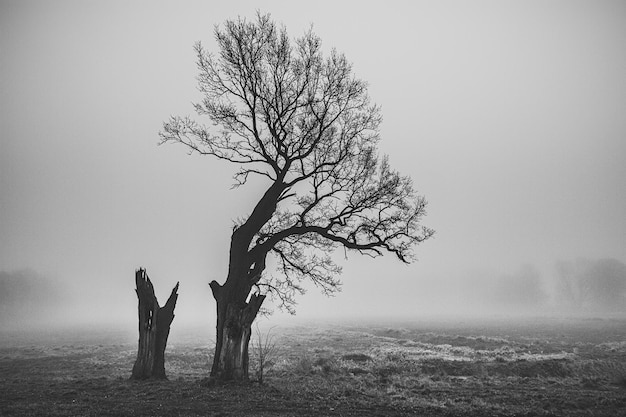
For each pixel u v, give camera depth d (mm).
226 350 20562
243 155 21953
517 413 15602
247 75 21250
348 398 18016
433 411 15766
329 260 22422
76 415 14242
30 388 20797
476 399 18125
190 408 15312
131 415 14281
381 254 21625
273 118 21453
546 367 27250
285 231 21672
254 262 21875
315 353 38906
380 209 21562
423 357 33375
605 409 16625
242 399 16891
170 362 33500
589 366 27688
